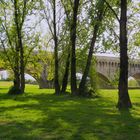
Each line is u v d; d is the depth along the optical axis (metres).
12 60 50.44
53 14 47.22
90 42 45.25
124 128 16.28
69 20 44.97
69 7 45.28
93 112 22.73
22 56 48.69
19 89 46.22
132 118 19.97
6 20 50.59
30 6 47.56
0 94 45.59
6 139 13.54
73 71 39.56
